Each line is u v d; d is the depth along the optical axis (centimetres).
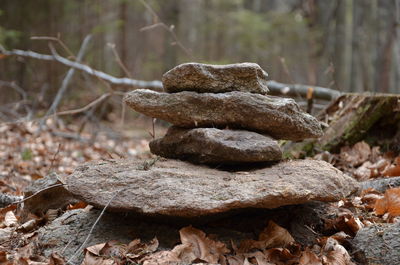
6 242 105
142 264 90
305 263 91
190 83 104
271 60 570
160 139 112
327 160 158
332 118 172
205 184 93
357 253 95
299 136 107
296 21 466
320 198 94
